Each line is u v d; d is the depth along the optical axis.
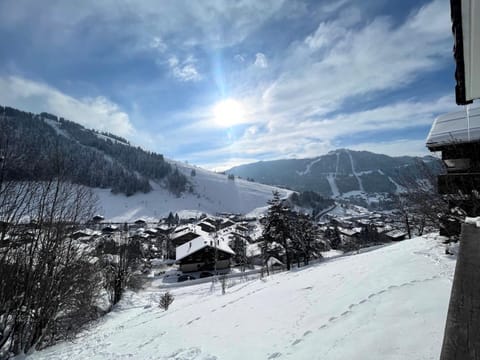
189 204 131.25
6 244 8.02
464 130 4.41
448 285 2.86
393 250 6.96
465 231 2.33
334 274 6.46
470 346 0.89
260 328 4.16
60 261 9.94
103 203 110.56
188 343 4.65
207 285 23.62
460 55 2.62
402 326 2.20
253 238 59.22
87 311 12.48
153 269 42.69
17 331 8.49
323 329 2.95
